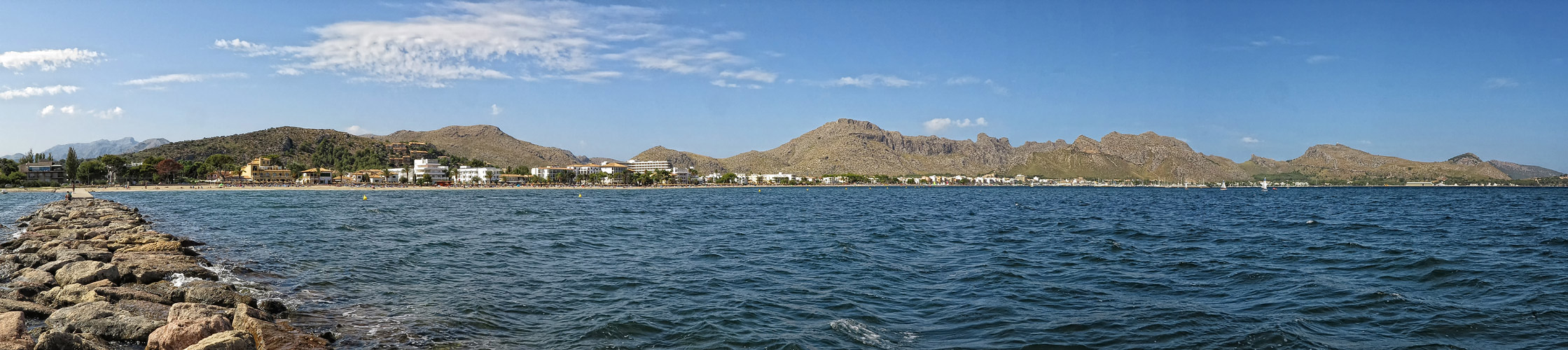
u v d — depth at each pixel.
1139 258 36.88
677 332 20.61
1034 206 123.38
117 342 18.16
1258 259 36.50
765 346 19.20
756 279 30.05
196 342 16.64
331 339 19.22
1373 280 29.34
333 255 38.19
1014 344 19.38
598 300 25.47
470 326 21.16
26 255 33.06
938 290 27.38
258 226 60.59
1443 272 30.84
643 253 39.91
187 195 162.88
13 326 16.89
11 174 195.50
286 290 27.16
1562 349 18.97
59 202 92.38
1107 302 24.80
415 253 39.28
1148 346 19.22
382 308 23.72
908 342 19.72
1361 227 60.75
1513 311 23.16
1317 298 25.33
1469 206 122.88
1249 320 22.00
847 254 38.62
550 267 34.22
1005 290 27.11
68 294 22.81
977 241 47.47
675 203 131.00
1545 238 48.38
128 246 37.22
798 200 161.25
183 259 32.47
